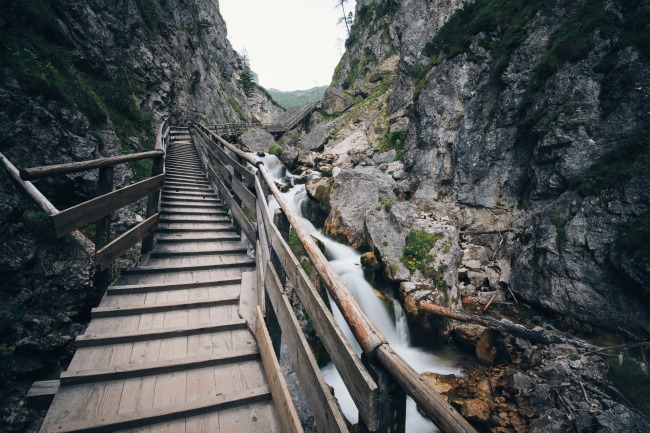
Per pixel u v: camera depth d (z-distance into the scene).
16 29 6.66
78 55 10.22
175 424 2.02
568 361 5.86
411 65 19.70
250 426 2.05
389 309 7.65
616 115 7.39
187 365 2.46
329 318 1.45
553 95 8.62
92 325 2.84
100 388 2.22
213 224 6.05
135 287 3.45
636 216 6.38
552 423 4.72
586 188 7.22
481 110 10.73
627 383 5.30
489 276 8.62
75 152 5.64
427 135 12.42
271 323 2.62
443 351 6.83
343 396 5.57
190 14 31.09
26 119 5.09
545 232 7.67
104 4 14.01
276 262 2.67
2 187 3.92
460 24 13.71
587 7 8.55
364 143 19.06
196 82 27.45
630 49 7.45
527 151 9.41
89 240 4.59
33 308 3.45
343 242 9.91
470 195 10.40
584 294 6.69
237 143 21.53
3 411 2.67
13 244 3.45
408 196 12.14
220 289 3.72
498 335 6.52
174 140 16.56
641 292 5.94
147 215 4.66
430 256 8.13
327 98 29.31
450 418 0.74
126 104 11.23
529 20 10.23
